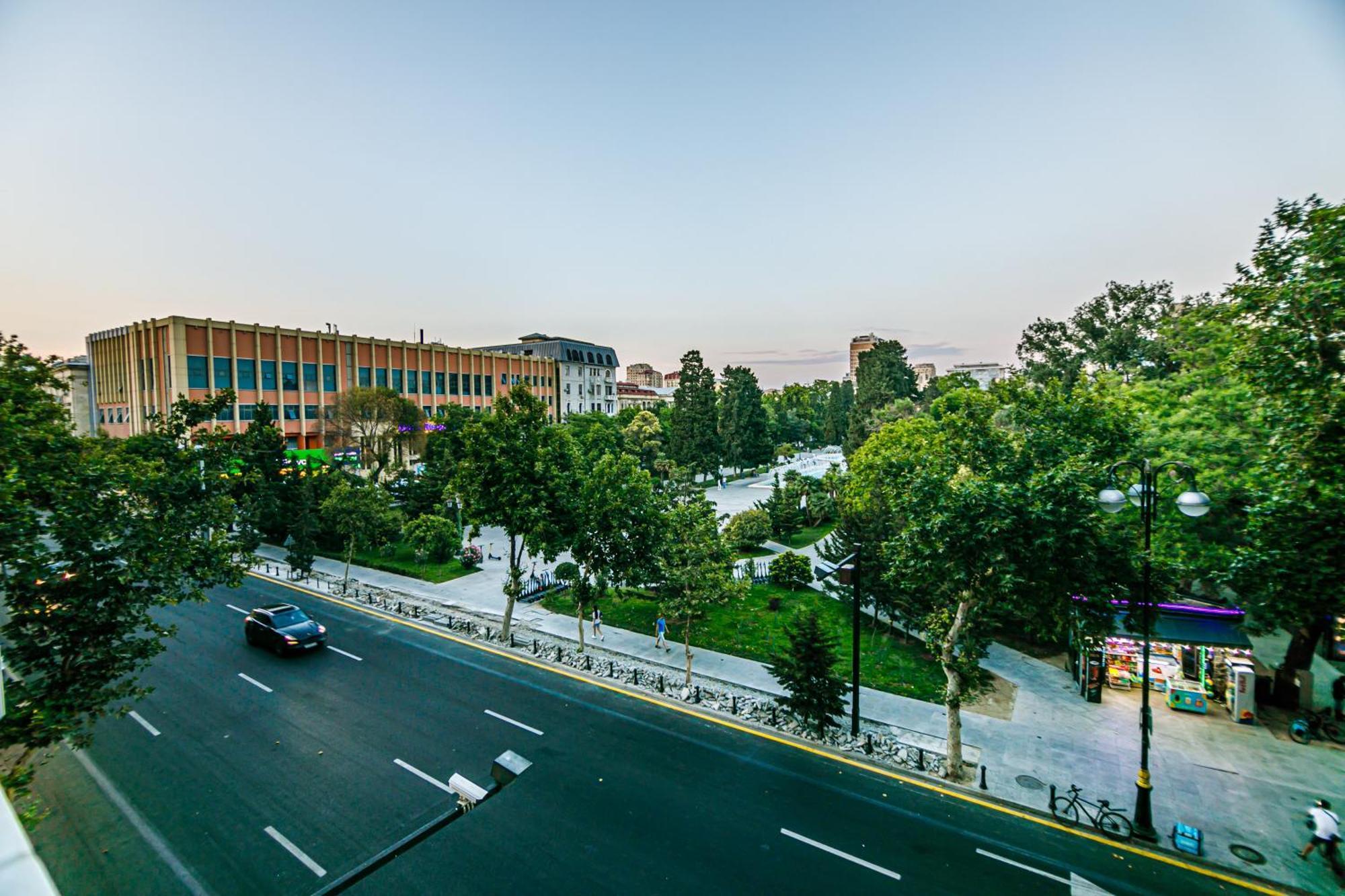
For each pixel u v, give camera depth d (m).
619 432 71.88
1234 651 19.12
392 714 17.92
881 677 20.89
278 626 22.41
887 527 25.67
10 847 1.72
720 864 12.27
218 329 51.62
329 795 14.24
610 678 20.44
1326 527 12.30
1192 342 22.55
